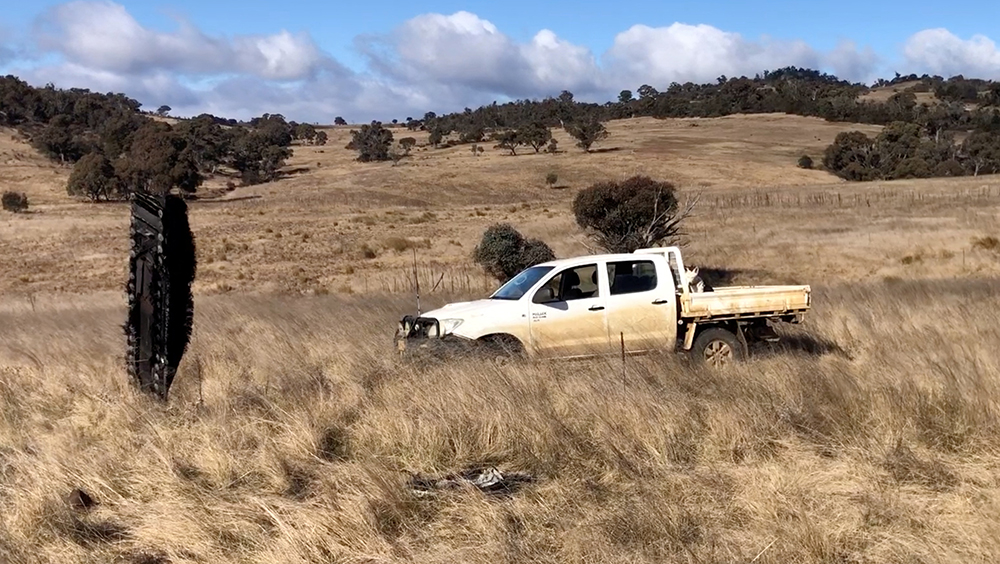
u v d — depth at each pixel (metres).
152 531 5.05
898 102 165.38
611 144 137.38
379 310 15.09
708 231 41.03
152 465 6.08
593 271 10.57
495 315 10.15
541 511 5.23
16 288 34.81
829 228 39.88
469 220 55.22
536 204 69.88
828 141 135.88
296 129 189.62
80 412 7.90
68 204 87.06
